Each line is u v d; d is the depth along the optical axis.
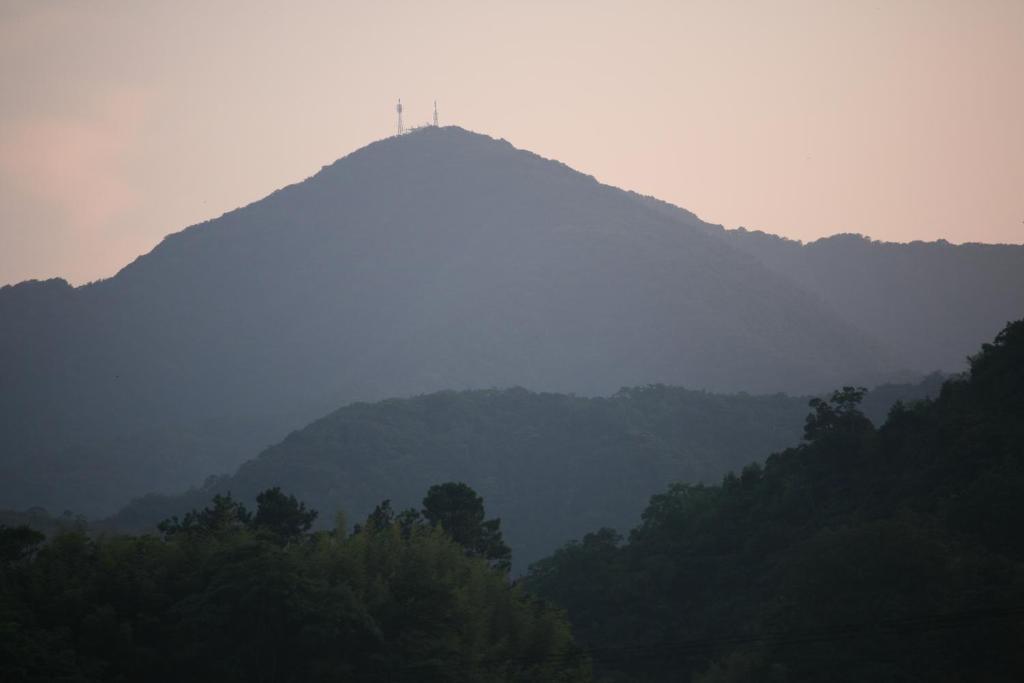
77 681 154.62
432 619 176.25
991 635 175.38
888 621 185.00
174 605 168.62
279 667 168.00
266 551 171.75
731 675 199.00
